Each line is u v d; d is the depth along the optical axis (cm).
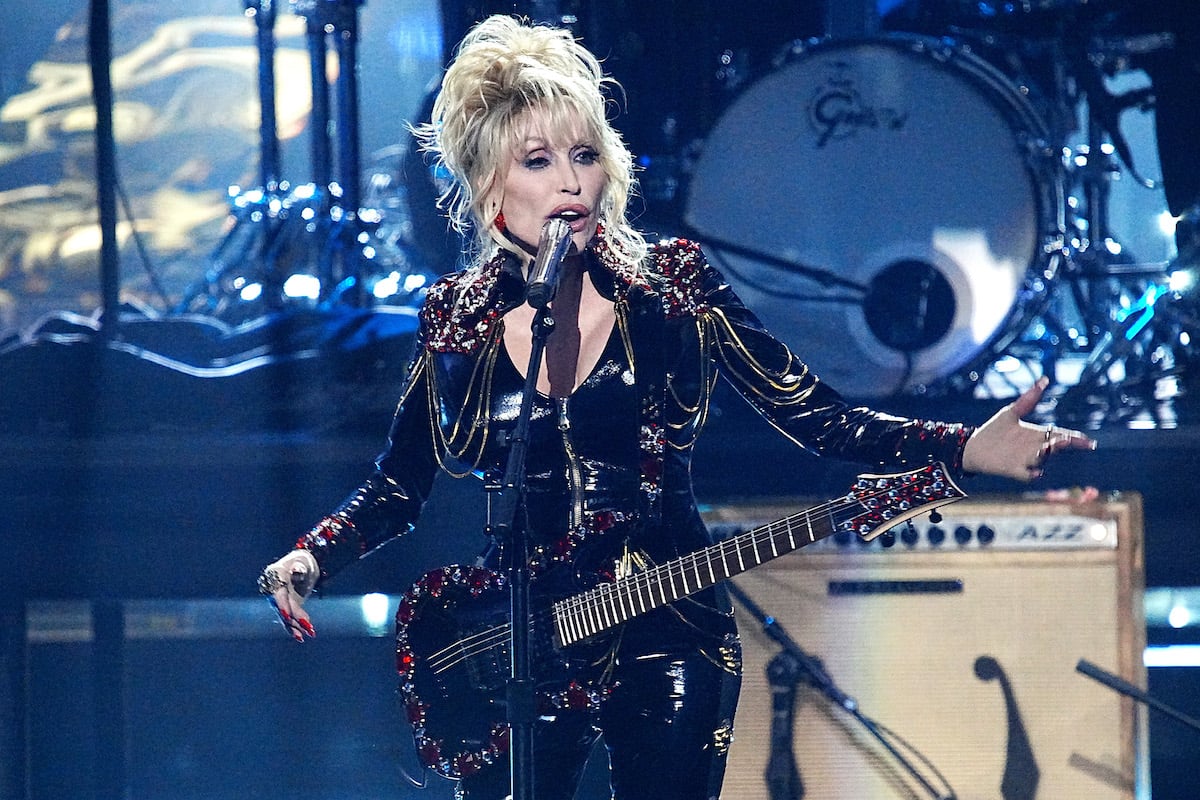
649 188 1950
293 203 2064
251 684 1814
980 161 1748
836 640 1227
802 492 1638
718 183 1780
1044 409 1778
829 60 1755
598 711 837
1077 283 2005
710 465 1642
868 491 780
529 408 806
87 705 1808
